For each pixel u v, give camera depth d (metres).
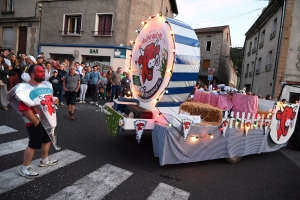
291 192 3.82
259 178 4.25
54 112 3.40
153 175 3.80
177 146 3.89
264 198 3.52
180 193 3.31
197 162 4.65
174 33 3.79
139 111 4.26
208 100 6.01
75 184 3.24
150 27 4.43
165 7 19.39
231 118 4.48
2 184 3.02
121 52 14.98
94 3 15.52
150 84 4.29
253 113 5.21
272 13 17.50
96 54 15.53
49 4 16.78
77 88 6.80
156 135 3.97
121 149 4.87
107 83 12.55
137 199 3.03
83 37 15.98
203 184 3.71
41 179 3.27
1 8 18.61
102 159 4.22
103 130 6.14
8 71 6.77
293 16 14.73
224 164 4.73
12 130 5.13
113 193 3.11
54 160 3.83
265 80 17.62
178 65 3.75
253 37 23.53
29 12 17.47
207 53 32.09
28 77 3.26
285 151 6.39
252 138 4.99
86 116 7.54
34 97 3.07
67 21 16.62
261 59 19.55
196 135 4.07
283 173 4.65
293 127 5.94
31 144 3.21
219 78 32.28
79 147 4.69
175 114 4.07
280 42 15.02
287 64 14.92
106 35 15.22
